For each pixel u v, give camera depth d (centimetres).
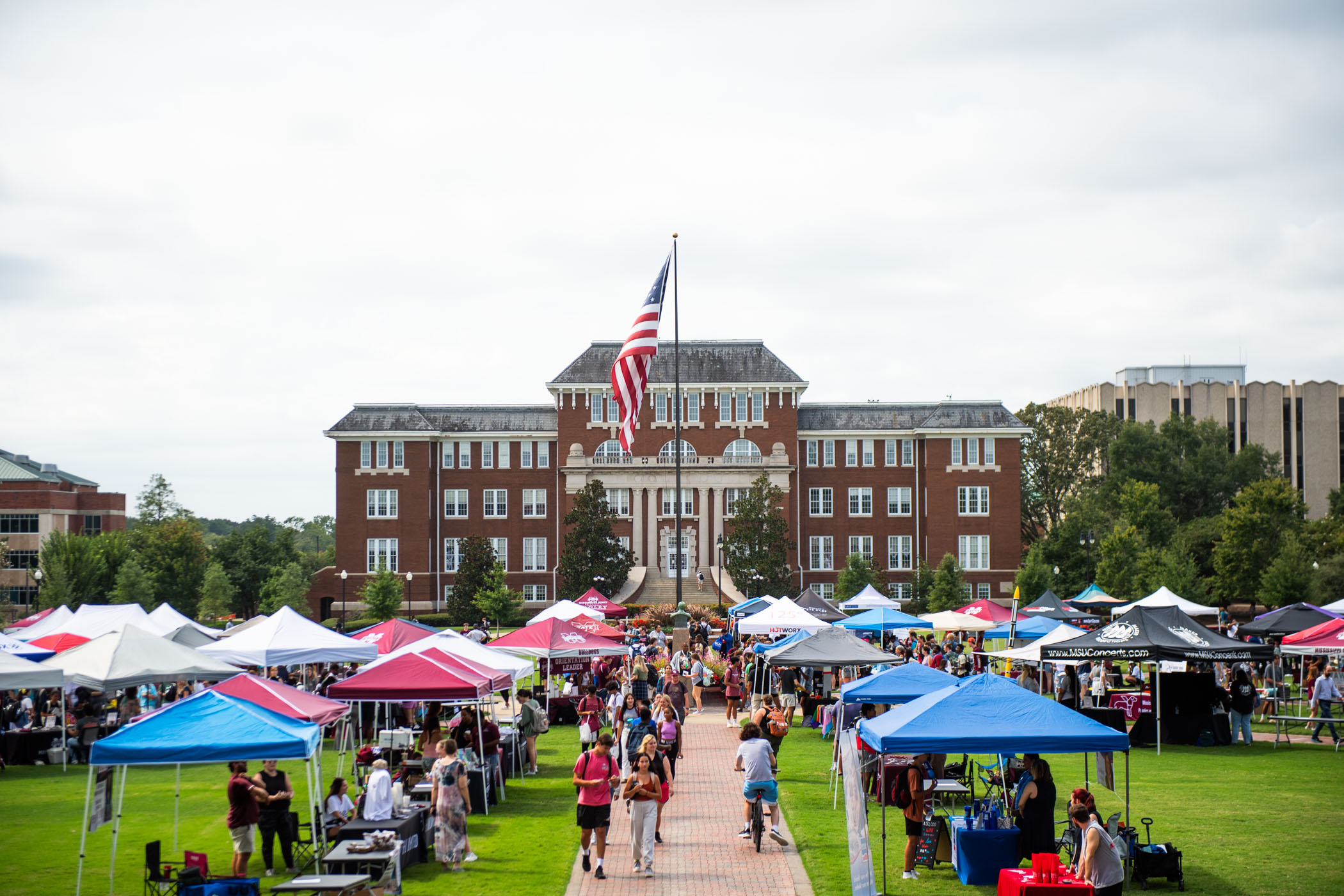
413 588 10894
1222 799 2686
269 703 2180
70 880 2031
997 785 2352
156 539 10738
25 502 11869
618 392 4912
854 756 1842
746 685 4884
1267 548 8725
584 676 4506
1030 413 13175
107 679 2834
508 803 2745
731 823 2472
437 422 11219
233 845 2184
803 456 11156
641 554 10738
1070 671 4397
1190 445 13050
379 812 2114
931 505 10888
